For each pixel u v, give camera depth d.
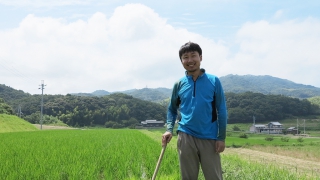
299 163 17.91
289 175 7.66
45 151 12.97
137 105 134.25
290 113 134.00
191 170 4.21
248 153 24.91
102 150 13.27
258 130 106.31
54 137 26.36
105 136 28.75
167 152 11.54
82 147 15.07
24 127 61.66
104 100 133.25
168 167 8.16
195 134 4.12
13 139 23.06
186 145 4.16
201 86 4.16
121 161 9.40
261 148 35.88
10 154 11.84
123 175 7.45
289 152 30.66
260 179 7.01
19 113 106.25
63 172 7.48
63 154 11.55
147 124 120.81
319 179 8.89
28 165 8.55
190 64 4.16
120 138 25.36
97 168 8.36
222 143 4.13
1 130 52.81
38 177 7.02
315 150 34.44
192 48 4.15
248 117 124.81
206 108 4.11
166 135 4.45
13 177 6.94
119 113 123.88
